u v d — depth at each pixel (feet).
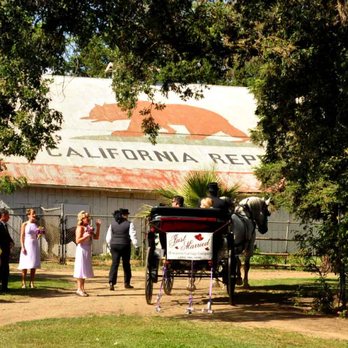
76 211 110.93
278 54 52.06
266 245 111.14
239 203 65.10
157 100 129.29
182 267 49.70
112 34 51.16
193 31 54.65
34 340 36.73
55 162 112.57
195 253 48.93
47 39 49.26
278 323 45.37
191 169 115.24
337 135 51.26
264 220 66.23
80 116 123.34
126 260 63.05
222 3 54.85
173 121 125.90
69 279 73.10
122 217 63.05
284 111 55.83
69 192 110.83
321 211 54.29
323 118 53.98
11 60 49.52
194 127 125.39
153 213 49.90
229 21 55.01
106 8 48.55
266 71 53.36
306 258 54.44
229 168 115.96
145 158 116.67
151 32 53.01
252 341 37.83
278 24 53.11
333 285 66.69
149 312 47.65
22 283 63.16
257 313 49.19
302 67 52.60
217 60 56.95
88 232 57.72
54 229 106.63
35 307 49.62
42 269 88.58
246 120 128.88
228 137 124.16
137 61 57.31
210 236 48.93
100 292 60.13
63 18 48.24
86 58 61.05
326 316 49.60
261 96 58.44
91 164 113.70
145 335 38.04
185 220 49.01
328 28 51.78
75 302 52.47
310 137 52.42
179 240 49.06
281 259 102.22
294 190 59.11
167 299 55.06
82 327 40.63
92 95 128.16
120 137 120.37
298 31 51.49
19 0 46.83
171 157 117.60
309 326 44.98
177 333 38.91
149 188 110.52
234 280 52.54
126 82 58.44
